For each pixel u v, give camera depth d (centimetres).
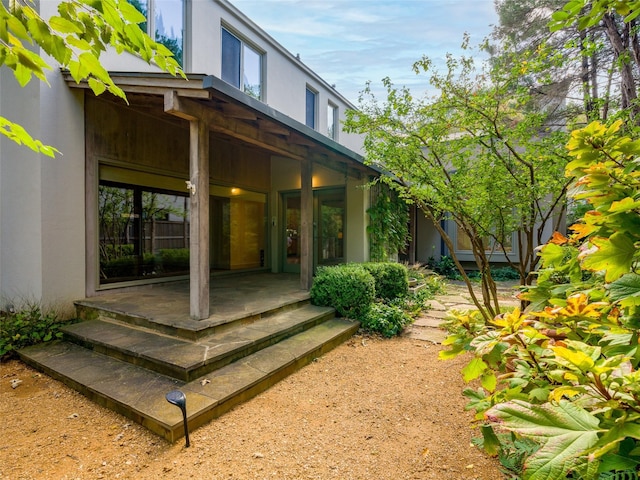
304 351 375
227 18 715
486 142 354
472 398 164
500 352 139
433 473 203
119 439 241
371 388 319
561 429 84
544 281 173
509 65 390
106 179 517
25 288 462
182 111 358
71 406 287
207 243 394
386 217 812
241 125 433
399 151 387
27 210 454
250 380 302
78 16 140
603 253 104
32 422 264
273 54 840
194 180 381
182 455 222
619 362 93
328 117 1088
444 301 684
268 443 235
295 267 848
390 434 245
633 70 507
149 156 572
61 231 458
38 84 434
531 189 318
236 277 754
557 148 323
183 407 228
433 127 360
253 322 431
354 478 201
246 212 807
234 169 761
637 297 96
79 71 148
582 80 641
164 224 612
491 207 345
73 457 223
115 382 300
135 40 150
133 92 378
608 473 104
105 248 523
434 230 1164
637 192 110
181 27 628
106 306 446
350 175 693
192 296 390
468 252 1100
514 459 199
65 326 418
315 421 262
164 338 370
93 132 493
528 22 731
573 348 106
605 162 127
